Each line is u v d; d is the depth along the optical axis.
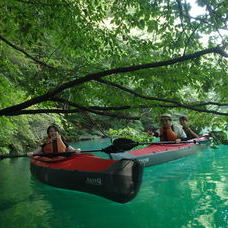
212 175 5.86
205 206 4.05
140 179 4.08
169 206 4.11
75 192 4.71
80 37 4.03
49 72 3.77
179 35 3.90
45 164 5.43
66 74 3.75
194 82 3.71
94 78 3.03
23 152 9.00
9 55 5.78
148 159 6.67
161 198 4.47
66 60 4.64
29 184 5.41
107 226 3.48
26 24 3.11
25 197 4.61
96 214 3.89
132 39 4.13
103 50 4.32
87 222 3.60
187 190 4.85
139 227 3.42
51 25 3.61
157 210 3.98
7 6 3.15
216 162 7.25
